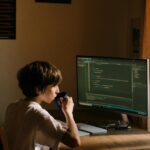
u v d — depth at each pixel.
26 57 3.24
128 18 3.19
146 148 2.29
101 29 3.34
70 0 3.27
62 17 3.28
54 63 3.30
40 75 1.95
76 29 3.31
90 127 2.71
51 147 1.95
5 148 1.85
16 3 3.18
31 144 1.87
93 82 2.87
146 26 2.72
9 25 3.18
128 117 2.96
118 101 2.76
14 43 3.21
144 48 2.74
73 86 3.34
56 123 1.92
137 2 2.97
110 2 3.33
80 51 3.33
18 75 2.01
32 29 3.23
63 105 2.20
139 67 2.59
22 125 1.89
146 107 2.59
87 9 3.31
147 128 2.73
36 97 2.00
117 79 2.74
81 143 2.37
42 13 3.24
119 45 3.32
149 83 2.58
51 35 3.27
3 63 3.21
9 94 3.24
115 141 2.44
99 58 2.80
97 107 2.90
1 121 3.23
